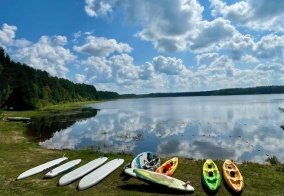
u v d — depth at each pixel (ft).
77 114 198.59
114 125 129.59
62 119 160.56
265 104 273.95
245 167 49.19
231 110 205.57
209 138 89.25
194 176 44.73
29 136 98.22
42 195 37.22
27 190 38.83
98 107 307.99
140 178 39.42
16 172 47.57
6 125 120.57
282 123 122.01
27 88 232.94
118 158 55.52
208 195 36.96
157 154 67.56
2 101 84.17
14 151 64.90
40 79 325.42
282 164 53.16
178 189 37.40
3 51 252.42
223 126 116.37
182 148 74.69
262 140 84.53
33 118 166.61
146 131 107.04
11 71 240.32
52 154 61.41
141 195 36.76
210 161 50.85
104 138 93.56
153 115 181.88
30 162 54.39
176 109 244.01
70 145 81.61
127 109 263.49
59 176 45.37
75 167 50.65
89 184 40.27
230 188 39.06
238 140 84.94
